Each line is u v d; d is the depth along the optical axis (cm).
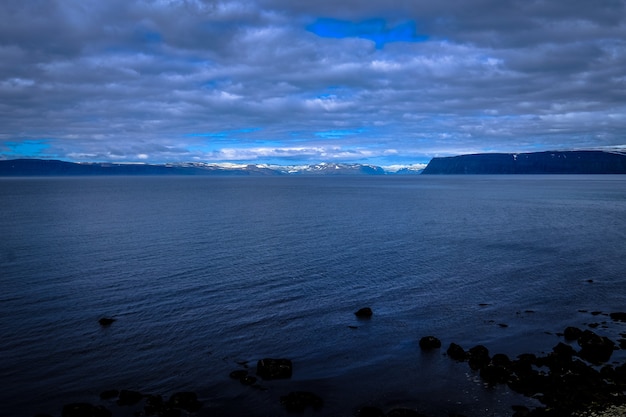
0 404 1702
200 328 2472
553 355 2042
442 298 3016
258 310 2772
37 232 5884
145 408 1653
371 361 2080
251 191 18025
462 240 5262
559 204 10444
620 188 17988
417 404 1712
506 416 1622
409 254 4425
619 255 4328
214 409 1672
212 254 4412
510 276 3556
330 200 12319
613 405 1633
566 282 3381
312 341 2312
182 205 10444
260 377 1912
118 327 2470
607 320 2597
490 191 16788
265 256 4322
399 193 16062
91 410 1577
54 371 1967
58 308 2770
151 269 3769
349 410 1673
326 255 4375
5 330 2416
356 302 2936
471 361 2028
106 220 7288
